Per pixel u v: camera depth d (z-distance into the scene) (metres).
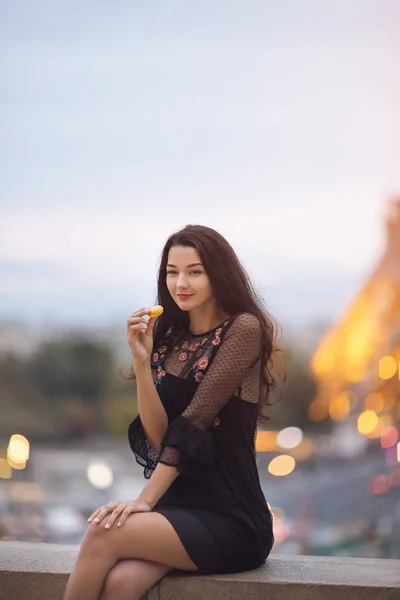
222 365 3.14
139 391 3.20
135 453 3.27
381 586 3.03
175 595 3.06
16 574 3.22
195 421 3.08
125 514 2.95
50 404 67.06
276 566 3.26
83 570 2.92
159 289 3.40
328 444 40.00
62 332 70.19
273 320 3.34
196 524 3.01
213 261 3.23
